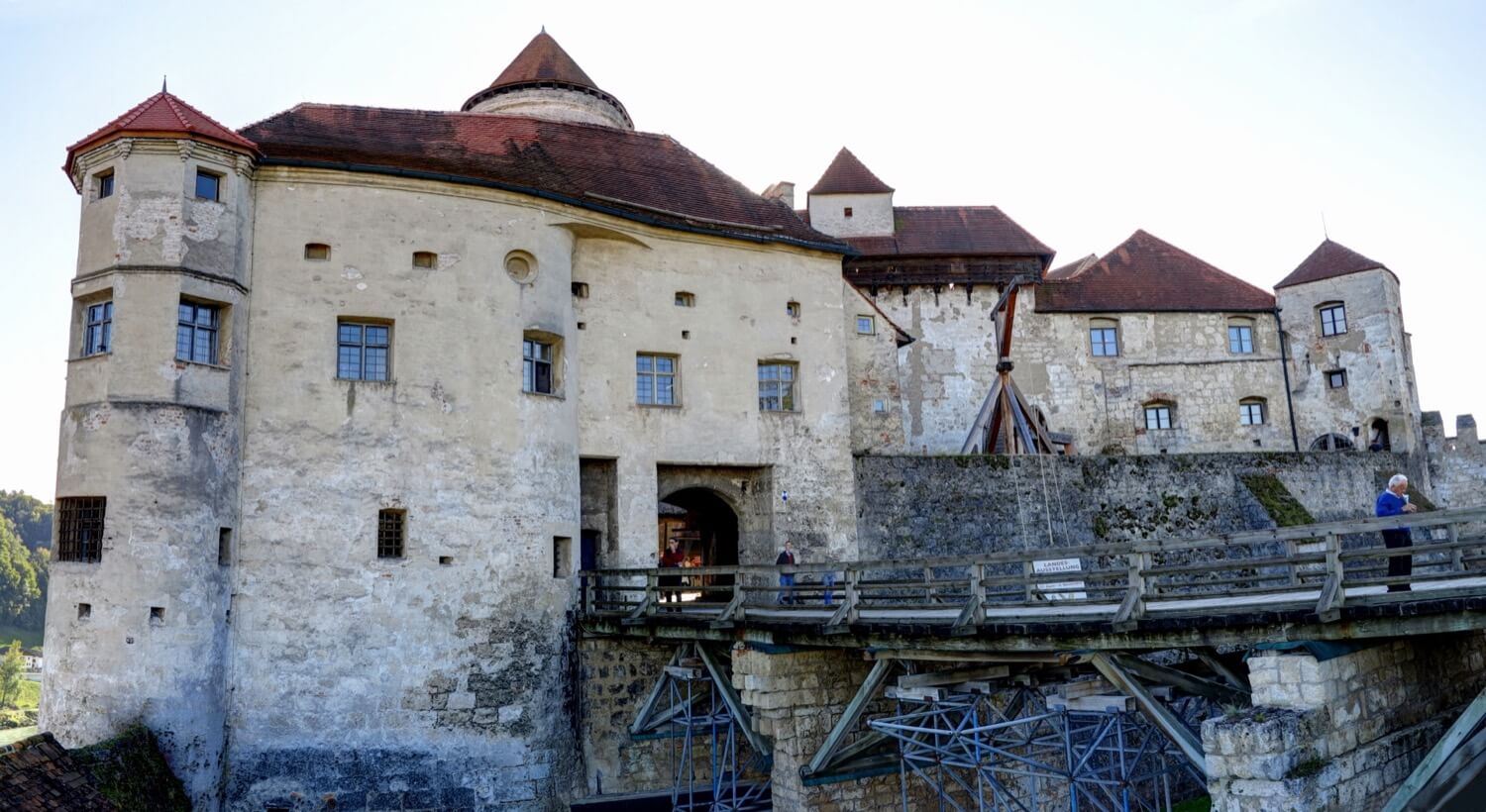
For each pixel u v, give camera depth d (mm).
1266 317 36906
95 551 17625
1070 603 13688
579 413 22203
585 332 22641
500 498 20062
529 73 29609
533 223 21406
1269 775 10375
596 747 20484
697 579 26891
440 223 20500
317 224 19844
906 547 24797
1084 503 27000
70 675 17281
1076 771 14852
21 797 13805
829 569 16094
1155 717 12562
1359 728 11508
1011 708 16703
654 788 20750
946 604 15312
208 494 18016
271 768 18016
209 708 17625
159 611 17281
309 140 20891
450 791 18641
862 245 34875
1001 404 27672
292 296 19516
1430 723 12680
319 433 19156
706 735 21406
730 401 23766
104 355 18016
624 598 21859
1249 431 35969
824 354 25078
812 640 15766
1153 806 22125
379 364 20078
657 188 24672
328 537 18875
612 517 22453
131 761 15984
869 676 16016
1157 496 27875
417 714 18750
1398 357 34938
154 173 18500
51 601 17969
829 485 24328
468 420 20016
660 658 21250
